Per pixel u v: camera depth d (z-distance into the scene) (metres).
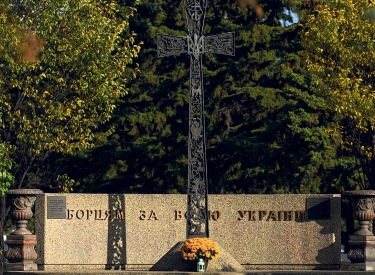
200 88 29.56
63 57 34.00
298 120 39.59
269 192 41.50
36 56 33.69
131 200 30.86
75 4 34.06
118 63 35.19
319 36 35.19
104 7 35.69
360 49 35.12
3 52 32.94
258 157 41.19
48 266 30.22
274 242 30.64
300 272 28.80
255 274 28.38
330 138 40.09
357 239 29.67
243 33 41.84
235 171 41.50
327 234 30.50
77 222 30.61
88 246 30.56
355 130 36.62
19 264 29.56
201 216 29.42
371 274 28.67
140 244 30.77
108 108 35.12
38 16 33.78
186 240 29.19
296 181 40.66
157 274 28.30
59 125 35.25
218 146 41.66
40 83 37.78
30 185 38.72
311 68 35.66
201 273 28.34
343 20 34.94
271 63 41.59
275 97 41.16
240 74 42.16
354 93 34.88
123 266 30.69
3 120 35.38
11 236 29.77
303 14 41.91
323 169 40.94
